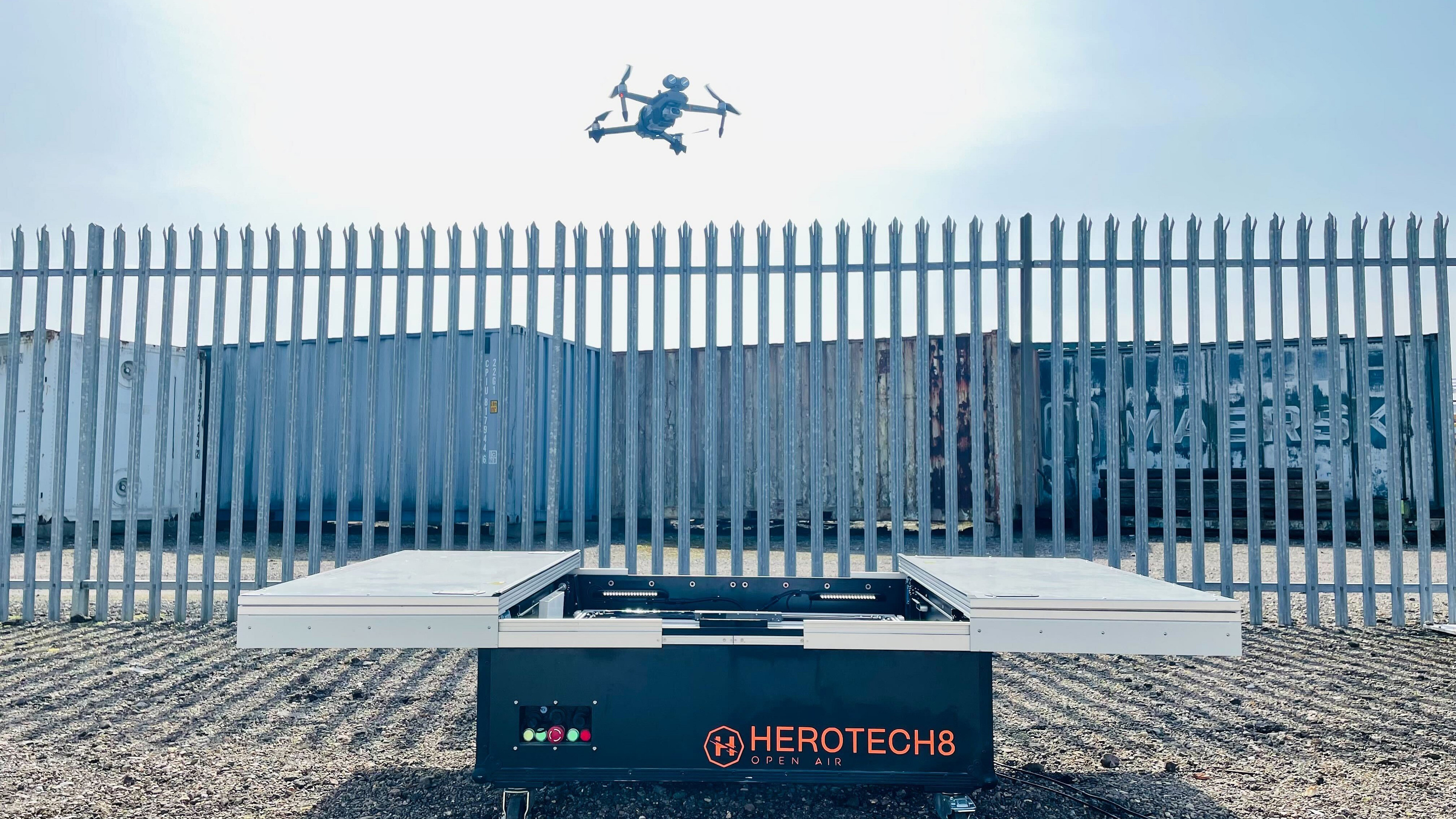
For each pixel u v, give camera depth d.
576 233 6.30
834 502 13.46
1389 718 4.29
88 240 6.54
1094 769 3.62
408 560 3.86
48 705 4.44
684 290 6.22
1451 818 3.11
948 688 2.84
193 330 6.44
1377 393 12.85
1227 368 6.13
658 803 3.19
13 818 3.07
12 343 6.51
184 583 6.45
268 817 3.09
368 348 6.28
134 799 3.25
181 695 4.64
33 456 6.48
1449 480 6.19
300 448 13.14
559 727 2.82
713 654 2.85
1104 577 3.27
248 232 6.41
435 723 4.18
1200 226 6.18
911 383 13.48
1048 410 13.66
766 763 2.82
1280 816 3.13
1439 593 6.23
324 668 5.23
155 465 6.48
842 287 6.20
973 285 6.15
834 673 2.84
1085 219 6.20
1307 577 6.28
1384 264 6.22
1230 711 4.42
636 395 6.22
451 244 6.28
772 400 13.57
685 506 6.10
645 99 6.64
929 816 3.10
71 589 6.55
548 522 6.13
